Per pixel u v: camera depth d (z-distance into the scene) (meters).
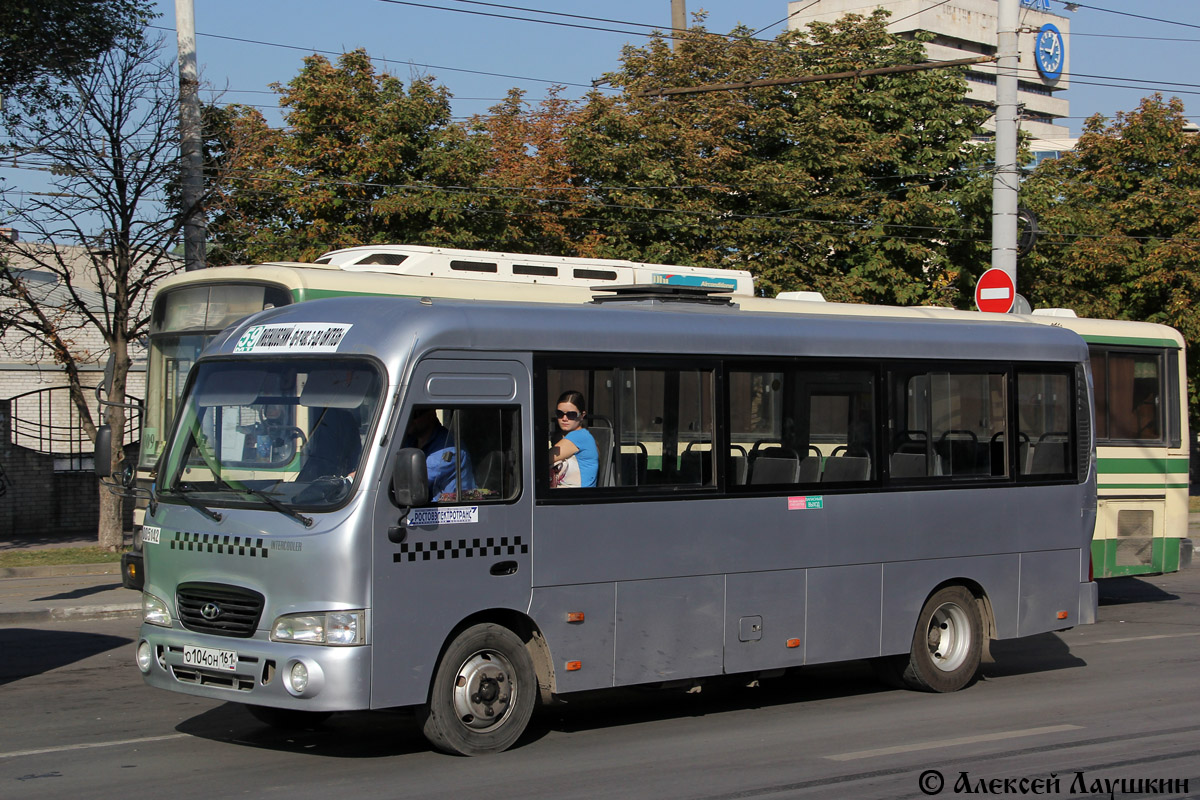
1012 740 8.23
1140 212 29.58
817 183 26.59
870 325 9.70
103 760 7.58
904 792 6.90
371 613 7.13
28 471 22.69
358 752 7.79
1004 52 17.53
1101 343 14.85
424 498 7.07
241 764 7.48
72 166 17.58
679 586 8.48
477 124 23.42
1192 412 29.98
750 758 7.70
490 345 7.79
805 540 9.12
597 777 7.18
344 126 22.20
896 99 27.11
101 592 15.61
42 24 19.22
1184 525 15.43
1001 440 10.34
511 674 7.78
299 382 7.64
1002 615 10.26
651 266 14.71
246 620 7.31
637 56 27.20
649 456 8.42
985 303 17.36
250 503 7.46
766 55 27.06
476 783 7.02
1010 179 17.62
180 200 18.70
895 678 10.02
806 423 9.22
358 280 11.98
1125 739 8.25
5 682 10.27
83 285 31.91
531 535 7.83
